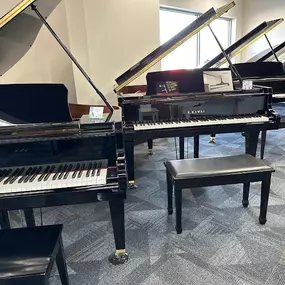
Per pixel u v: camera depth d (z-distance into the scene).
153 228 1.98
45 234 1.22
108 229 2.01
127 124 2.42
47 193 1.33
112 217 1.54
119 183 1.37
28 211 1.80
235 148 3.86
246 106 2.49
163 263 1.62
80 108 2.97
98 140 1.46
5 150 1.44
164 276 1.52
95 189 1.35
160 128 2.34
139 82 4.57
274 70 3.98
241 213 2.12
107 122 1.47
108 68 4.23
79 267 1.62
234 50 4.01
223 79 2.65
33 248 1.12
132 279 1.51
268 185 1.82
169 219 2.10
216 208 2.22
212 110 2.47
